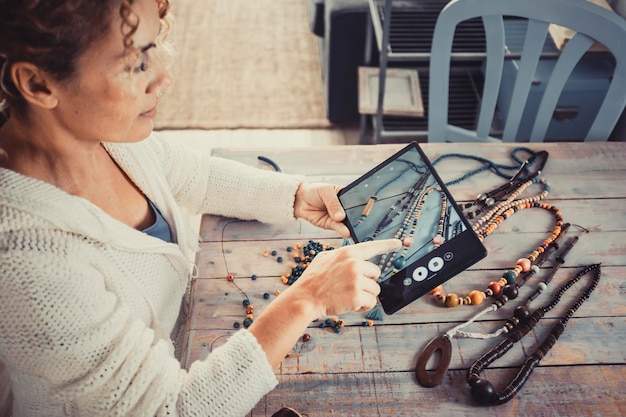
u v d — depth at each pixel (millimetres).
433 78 1479
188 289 1162
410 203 1025
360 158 1295
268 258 1093
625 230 1136
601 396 895
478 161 1280
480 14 1353
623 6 1679
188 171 1105
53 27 593
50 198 744
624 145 1322
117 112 703
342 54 2402
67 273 737
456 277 1058
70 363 739
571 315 1000
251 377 802
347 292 855
